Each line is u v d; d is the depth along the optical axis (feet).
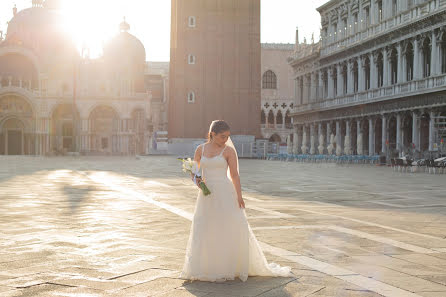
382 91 199.62
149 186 73.26
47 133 333.01
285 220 40.14
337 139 242.58
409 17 181.47
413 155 157.17
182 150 279.08
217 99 281.54
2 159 219.00
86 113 334.65
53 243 29.84
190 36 280.92
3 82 347.97
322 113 259.19
